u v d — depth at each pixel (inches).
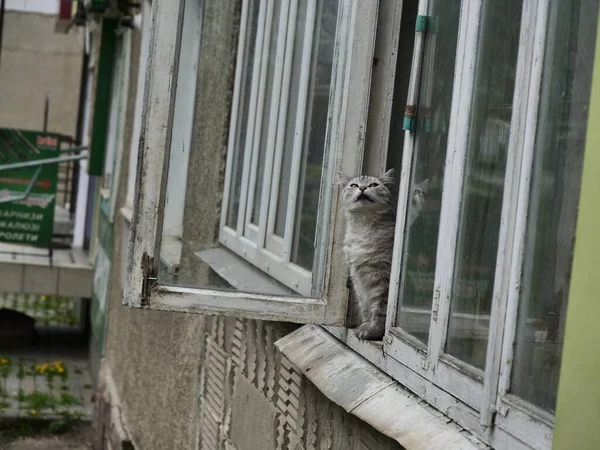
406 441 116.4
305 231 165.9
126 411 363.9
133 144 394.3
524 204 104.2
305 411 165.3
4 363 546.3
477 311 114.9
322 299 157.0
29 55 749.3
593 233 87.3
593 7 95.3
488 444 107.3
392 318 141.3
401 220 142.2
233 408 216.5
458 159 123.1
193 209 196.7
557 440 91.0
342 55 159.0
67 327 661.3
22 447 416.2
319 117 167.0
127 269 149.0
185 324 273.3
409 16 162.4
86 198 605.0
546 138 101.8
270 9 197.8
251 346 205.6
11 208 514.6
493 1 117.6
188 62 199.2
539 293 100.9
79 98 753.6
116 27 496.7
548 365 98.3
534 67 104.1
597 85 88.4
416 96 141.6
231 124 206.4
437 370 122.7
